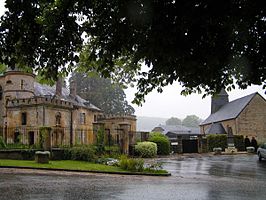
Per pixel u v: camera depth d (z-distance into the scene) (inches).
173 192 405.4
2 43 172.7
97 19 175.6
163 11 153.9
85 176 569.0
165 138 1460.4
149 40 165.9
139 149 1210.6
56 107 1462.8
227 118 2174.0
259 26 160.1
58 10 170.6
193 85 214.2
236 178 610.5
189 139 1697.8
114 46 182.1
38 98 1402.6
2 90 1612.9
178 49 164.4
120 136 1205.1
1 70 198.1
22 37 175.8
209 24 153.7
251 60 174.9
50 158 874.1
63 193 376.5
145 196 368.5
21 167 669.3
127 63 253.8
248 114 2082.9
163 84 257.6
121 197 357.7
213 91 261.4
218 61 168.1
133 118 2020.2
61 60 190.4
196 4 149.4
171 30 155.6
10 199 334.3
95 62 219.5
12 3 163.2
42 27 172.6
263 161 1051.3
